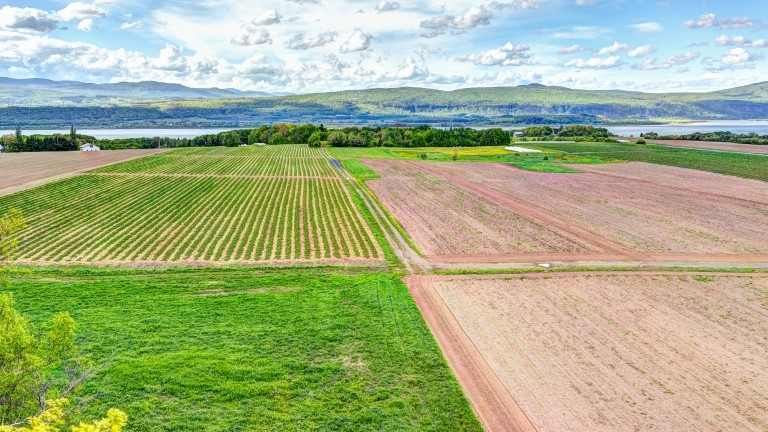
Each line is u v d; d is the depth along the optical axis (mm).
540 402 25812
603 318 36062
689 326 34844
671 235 59125
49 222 63250
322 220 66438
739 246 54750
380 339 32375
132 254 50625
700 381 27875
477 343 32125
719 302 39219
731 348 31766
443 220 66625
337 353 30719
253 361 29594
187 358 29734
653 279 44375
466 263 48812
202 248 53062
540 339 32688
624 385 27406
